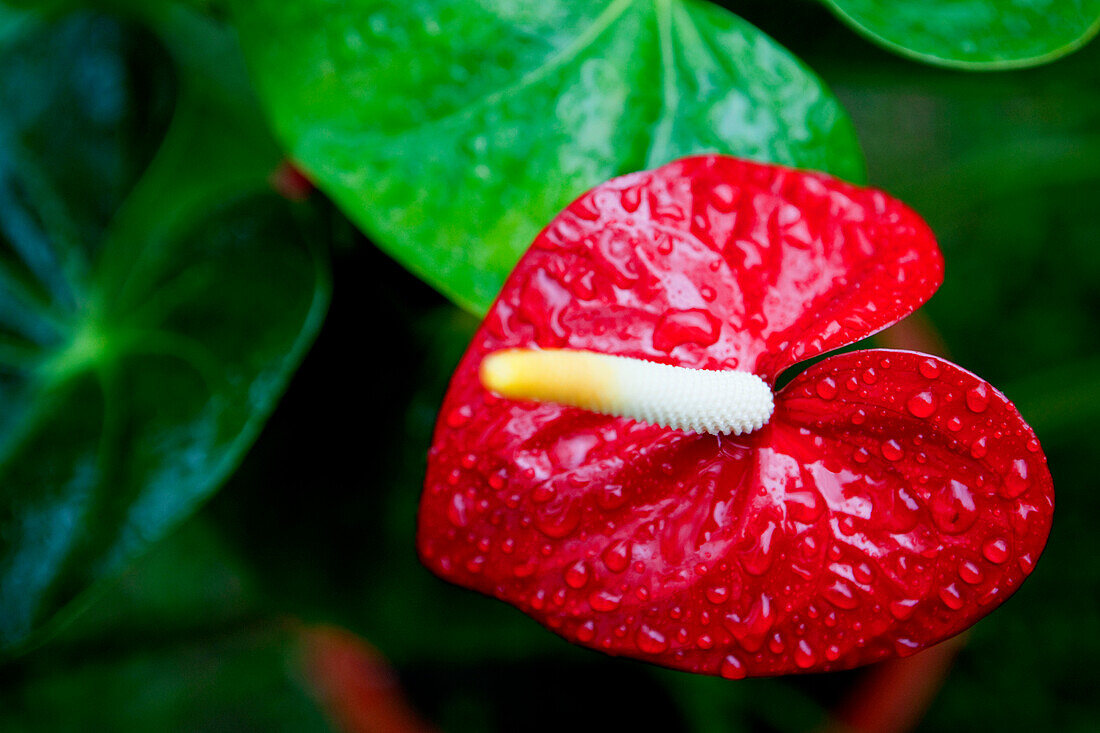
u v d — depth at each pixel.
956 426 0.34
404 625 0.47
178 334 0.42
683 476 0.35
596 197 0.35
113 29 0.45
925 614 0.34
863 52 0.46
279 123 0.38
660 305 0.35
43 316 0.44
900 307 0.35
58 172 0.45
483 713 0.51
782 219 0.35
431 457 0.34
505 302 0.34
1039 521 0.34
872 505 0.34
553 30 0.39
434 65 0.38
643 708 0.51
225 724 0.62
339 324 0.45
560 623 0.34
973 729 0.60
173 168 0.46
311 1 0.38
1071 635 0.61
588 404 0.32
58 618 0.40
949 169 0.66
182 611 0.60
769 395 0.34
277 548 0.45
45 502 0.41
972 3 0.39
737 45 0.39
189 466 0.40
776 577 0.34
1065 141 0.63
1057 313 0.69
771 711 0.49
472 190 0.37
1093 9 0.39
